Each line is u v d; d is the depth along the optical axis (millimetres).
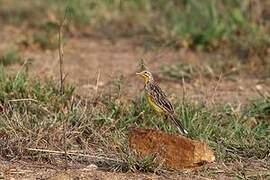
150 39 18641
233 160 10844
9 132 11156
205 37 18078
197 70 15688
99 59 17297
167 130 11438
